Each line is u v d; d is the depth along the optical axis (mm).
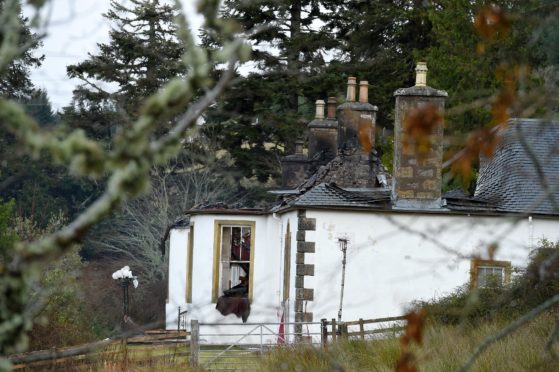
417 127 13641
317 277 61094
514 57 18016
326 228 61188
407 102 60594
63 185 114438
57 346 48188
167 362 47531
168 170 106750
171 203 113438
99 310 58625
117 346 44188
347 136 71375
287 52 105250
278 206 73000
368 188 66562
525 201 59250
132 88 86562
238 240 78812
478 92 17266
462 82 50062
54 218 108688
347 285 60875
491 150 14547
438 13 93562
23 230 95312
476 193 64375
